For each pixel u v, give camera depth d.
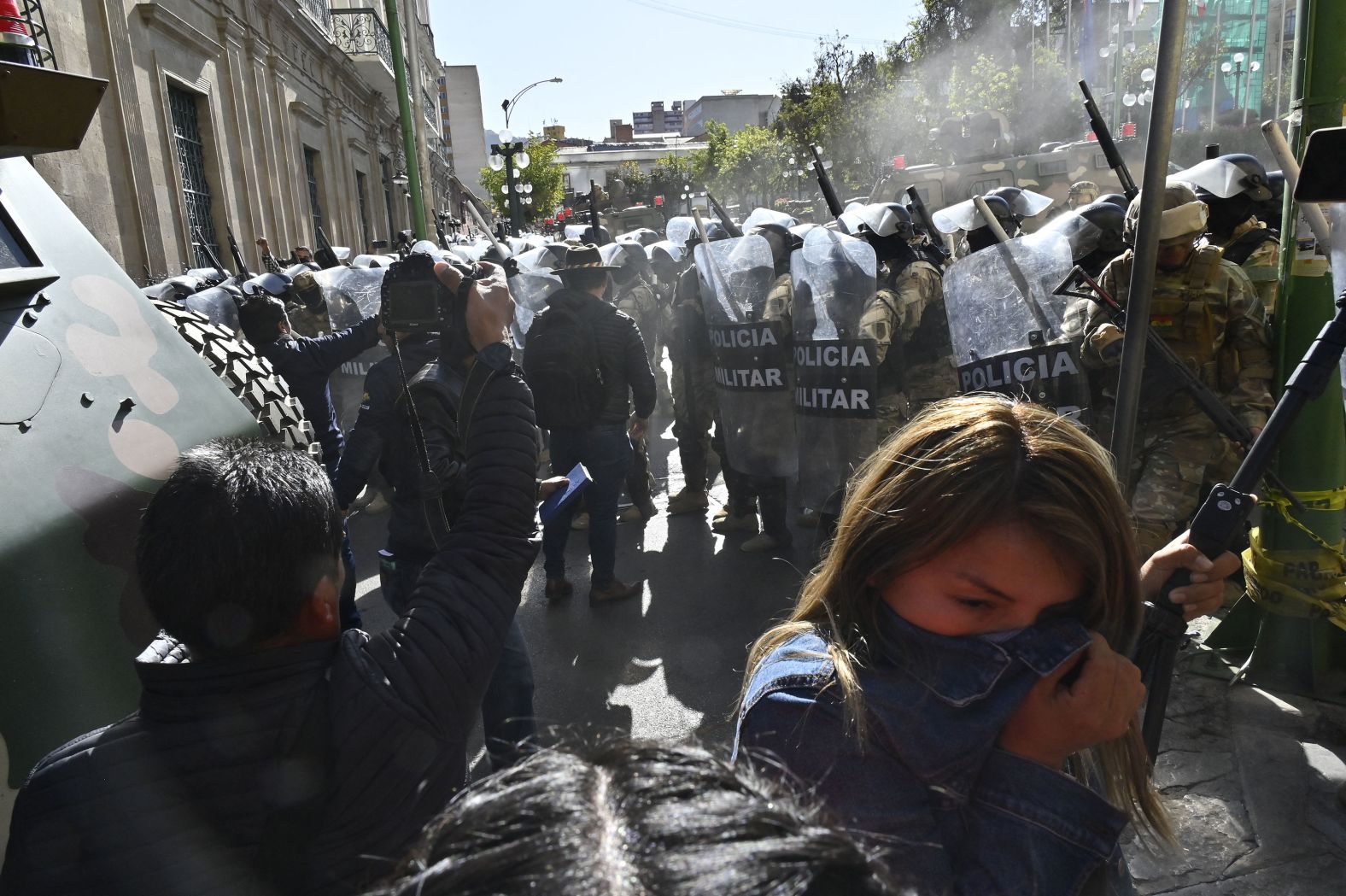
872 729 0.82
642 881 0.34
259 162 15.20
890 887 0.41
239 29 14.40
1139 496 3.13
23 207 1.79
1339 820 2.38
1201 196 4.03
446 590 1.21
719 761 0.45
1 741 1.18
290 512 1.04
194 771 0.99
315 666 1.07
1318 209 2.47
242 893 0.99
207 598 1.00
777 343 4.11
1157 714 1.24
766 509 4.77
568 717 3.32
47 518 1.38
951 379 3.92
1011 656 0.82
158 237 11.06
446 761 1.12
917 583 0.85
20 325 1.56
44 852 0.97
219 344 2.52
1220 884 2.20
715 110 106.81
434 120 36.56
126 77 10.56
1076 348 3.19
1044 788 0.82
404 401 2.41
